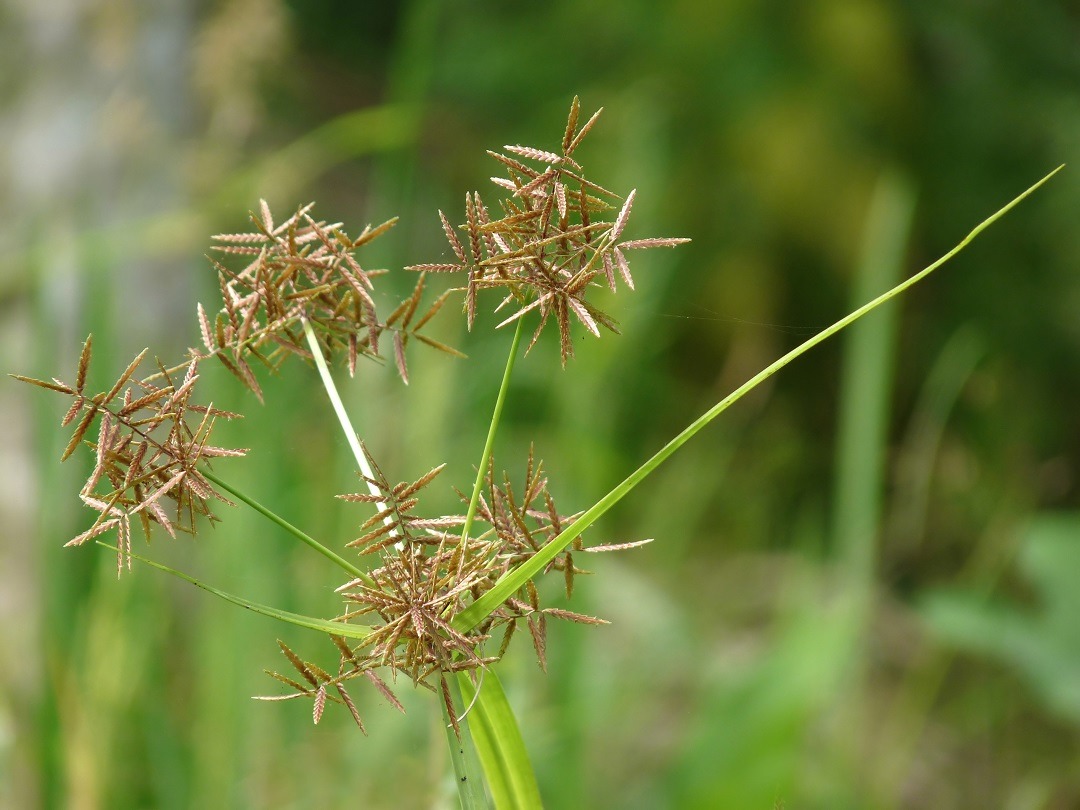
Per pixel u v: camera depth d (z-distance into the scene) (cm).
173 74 165
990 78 249
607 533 182
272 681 113
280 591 114
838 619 106
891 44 246
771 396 249
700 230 241
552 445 169
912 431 231
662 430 214
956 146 248
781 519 230
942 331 247
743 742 102
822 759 123
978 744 176
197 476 57
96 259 132
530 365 170
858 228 240
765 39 245
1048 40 254
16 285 146
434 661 58
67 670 101
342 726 112
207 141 163
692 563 205
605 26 251
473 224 58
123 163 166
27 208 168
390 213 142
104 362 111
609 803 120
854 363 114
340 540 119
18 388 144
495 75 256
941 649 161
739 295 241
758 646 169
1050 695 141
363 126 159
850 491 111
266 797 107
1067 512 221
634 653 141
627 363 167
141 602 108
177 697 119
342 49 369
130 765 105
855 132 244
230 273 59
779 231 242
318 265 59
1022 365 246
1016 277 248
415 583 57
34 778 103
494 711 59
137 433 57
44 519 104
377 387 128
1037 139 249
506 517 58
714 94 243
